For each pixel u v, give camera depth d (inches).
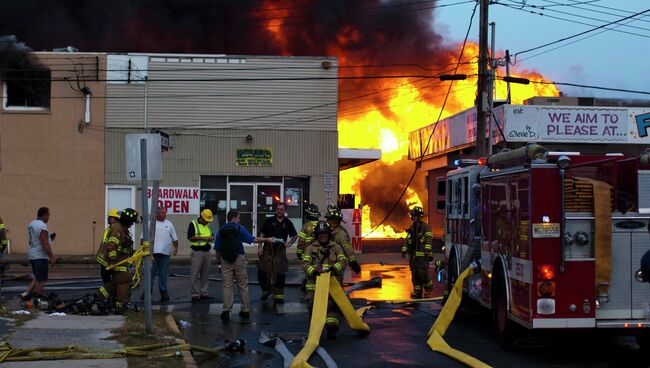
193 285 533.0
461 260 469.1
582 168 339.9
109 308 421.1
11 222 984.3
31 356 285.7
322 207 1006.4
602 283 315.6
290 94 1007.6
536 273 314.0
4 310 407.2
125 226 438.0
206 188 1003.3
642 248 322.7
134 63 997.2
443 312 388.2
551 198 315.6
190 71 1000.9
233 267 445.7
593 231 318.0
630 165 330.0
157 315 433.1
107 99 994.7
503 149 434.6
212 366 314.7
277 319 446.9
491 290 377.1
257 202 1007.0
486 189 392.5
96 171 992.2
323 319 355.9
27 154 988.6
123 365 278.4
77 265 877.8
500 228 362.9
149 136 367.2
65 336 333.1
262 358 331.6
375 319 447.5
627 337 392.8
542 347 357.1
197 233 533.6
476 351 349.7
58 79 989.2
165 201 992.2
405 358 328.2
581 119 928.9
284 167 1006.4
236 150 1002.7
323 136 1010.7
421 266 538.6
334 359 325.4
